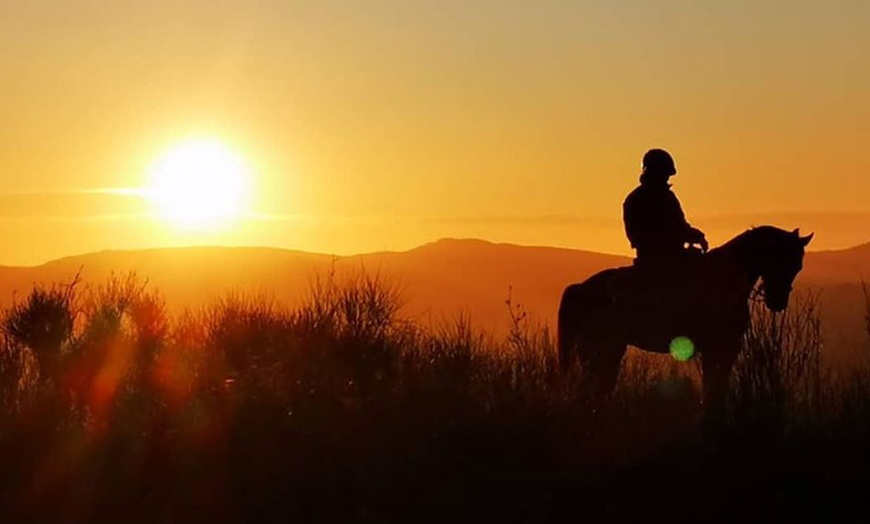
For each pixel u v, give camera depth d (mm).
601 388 17453
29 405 15117
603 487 13633
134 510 13492
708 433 14484
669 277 18484
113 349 16469
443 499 13477
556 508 13359
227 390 15234
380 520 13180
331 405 15141
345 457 14164
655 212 18594
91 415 15039
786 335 15445
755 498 13359
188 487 13734
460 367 16812
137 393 15062
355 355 16656
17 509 13430
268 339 17188
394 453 14188
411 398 15547
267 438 14391
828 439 14336
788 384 15141
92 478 13836
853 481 13508
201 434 14461
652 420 14930
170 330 17609
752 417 14312
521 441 14250
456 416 14820
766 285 18406
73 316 17234
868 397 14727
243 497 13633
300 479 13812
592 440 14422
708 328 18328
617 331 18609
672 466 13930
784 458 13984
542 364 17469
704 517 13172
